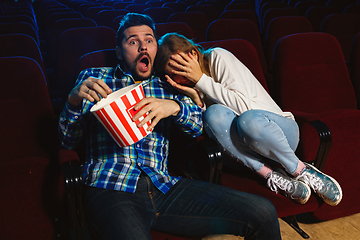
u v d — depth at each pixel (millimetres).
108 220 965
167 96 1308
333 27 2945
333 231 1498
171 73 1264
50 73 2207
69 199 1003
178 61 1231
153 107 929
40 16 5707
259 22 4871
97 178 1101
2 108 1314
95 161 1169
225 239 1432
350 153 1528
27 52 1802
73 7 5773
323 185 1273
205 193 1108
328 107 1839
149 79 1297
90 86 980
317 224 1551
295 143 1356
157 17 3609
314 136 1523
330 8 3850
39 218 1151
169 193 1135
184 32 2268
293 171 1282
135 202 1064
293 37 1788
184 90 1273
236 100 1272
